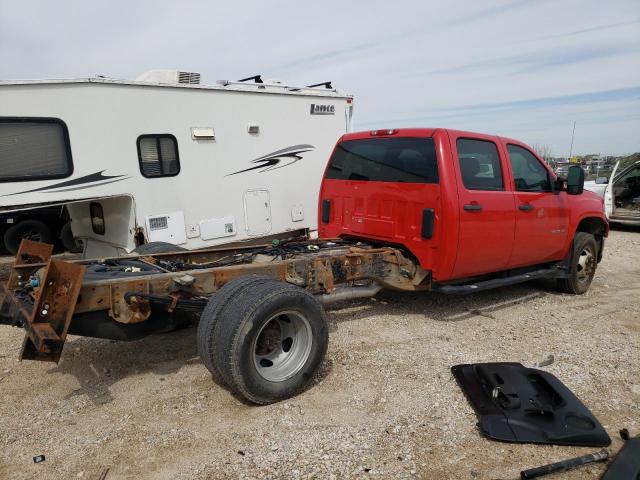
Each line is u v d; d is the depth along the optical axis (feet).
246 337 11.02
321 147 27.76
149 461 9.77
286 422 11.10
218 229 23.81
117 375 13.43
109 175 20.36
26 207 18.66
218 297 11.74
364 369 13.70
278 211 26.18
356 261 16.06
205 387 12.73
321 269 15.03
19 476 9.35
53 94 18.83
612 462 9.59
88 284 11.28
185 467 9.59
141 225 21.39
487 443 10.44
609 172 44.91
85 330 11.73
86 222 23.93
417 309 19.15
